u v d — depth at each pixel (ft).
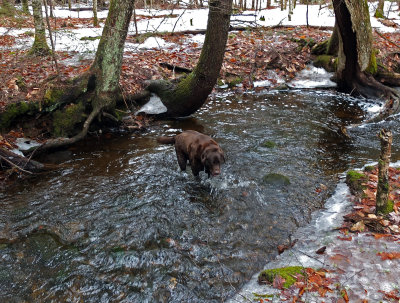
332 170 13.73
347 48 21.79
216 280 8.80
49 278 9.05
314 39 29.78
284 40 29.86
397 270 8.39
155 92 19.84
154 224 10.80
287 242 10.00
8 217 11.40
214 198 12.10
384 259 8.73
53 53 17.49
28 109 16.56
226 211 11.39
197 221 10.96
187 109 18.93
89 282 8.89
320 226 10.44
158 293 8.50
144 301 8.32
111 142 16.85
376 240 9.41
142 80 20.51
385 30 33.96
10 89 17.46
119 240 10.23
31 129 16.79
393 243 9.24
